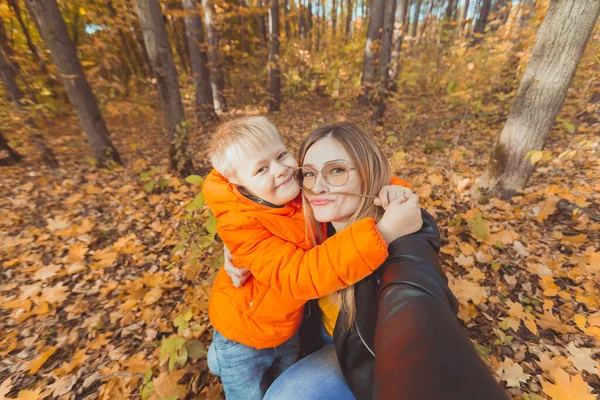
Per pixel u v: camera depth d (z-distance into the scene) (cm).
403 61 805
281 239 90
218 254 198
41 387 181
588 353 169
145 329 219
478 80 467
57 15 437
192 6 767
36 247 320
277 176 90
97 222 361
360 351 80
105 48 627
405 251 67
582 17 246
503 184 323
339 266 70
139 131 760
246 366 121
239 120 100
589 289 212
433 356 41
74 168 543
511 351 179
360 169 78
